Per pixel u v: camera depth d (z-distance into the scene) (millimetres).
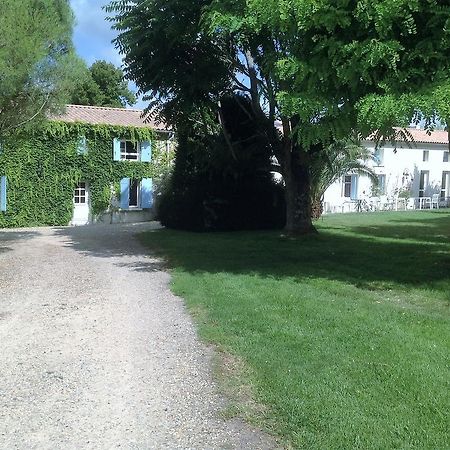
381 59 6664
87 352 5293
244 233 16969
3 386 4438
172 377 4605
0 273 9828
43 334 5918
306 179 15164
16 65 9891
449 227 19016
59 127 21906
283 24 7094
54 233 18312
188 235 16391
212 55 11914
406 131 9203
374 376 4406
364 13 6621
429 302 7137
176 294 7844
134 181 24375
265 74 9484
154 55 11570
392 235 16109
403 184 33438
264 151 16484
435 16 6727
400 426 3564
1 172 21016
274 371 4566
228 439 3539
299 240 14383
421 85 6855
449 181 35875
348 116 7336
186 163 18172
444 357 4848
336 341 5359
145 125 24375
